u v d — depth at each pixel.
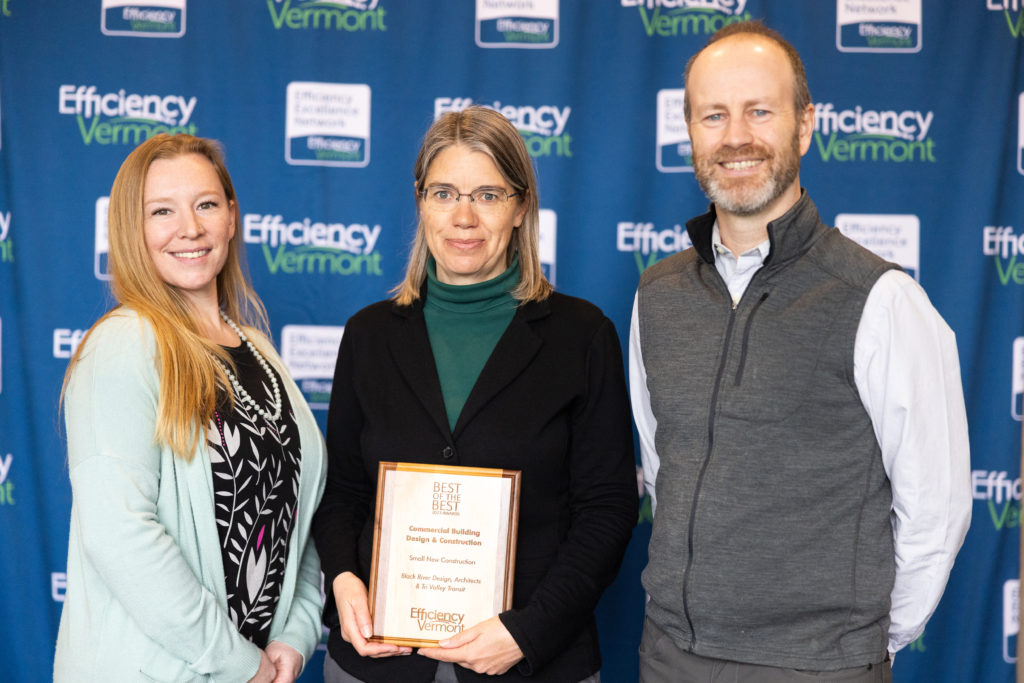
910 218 2.39
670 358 1.56
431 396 1.59
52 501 2.41
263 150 2.42
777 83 1.46
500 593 1.50
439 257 1.62
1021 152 2.38
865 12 2.37
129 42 2.40
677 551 1.48
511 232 1.67
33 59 2.39
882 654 1.45
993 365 2.39
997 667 2.39
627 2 2.39
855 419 1.44
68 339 2.41
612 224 2.42
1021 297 2.38
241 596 1.52
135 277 1.53
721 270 1.58
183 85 2.41
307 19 2.41
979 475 2.38
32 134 2.40
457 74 2.41
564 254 2.42
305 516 1.68
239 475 1.51
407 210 2.42
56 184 2.40
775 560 1.43
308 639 1.64
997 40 2.35
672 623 1.51
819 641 1.42
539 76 2.41
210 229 1.58
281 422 1.63
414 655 1.53
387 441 1.60
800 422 1.44
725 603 1.44
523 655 1.47
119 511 1.37
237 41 2.40
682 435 1.52
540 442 1.57
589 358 1.64
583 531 1.58
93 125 2.40
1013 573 2.39
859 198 2.39
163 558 1.38
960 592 2.39
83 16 2.39
